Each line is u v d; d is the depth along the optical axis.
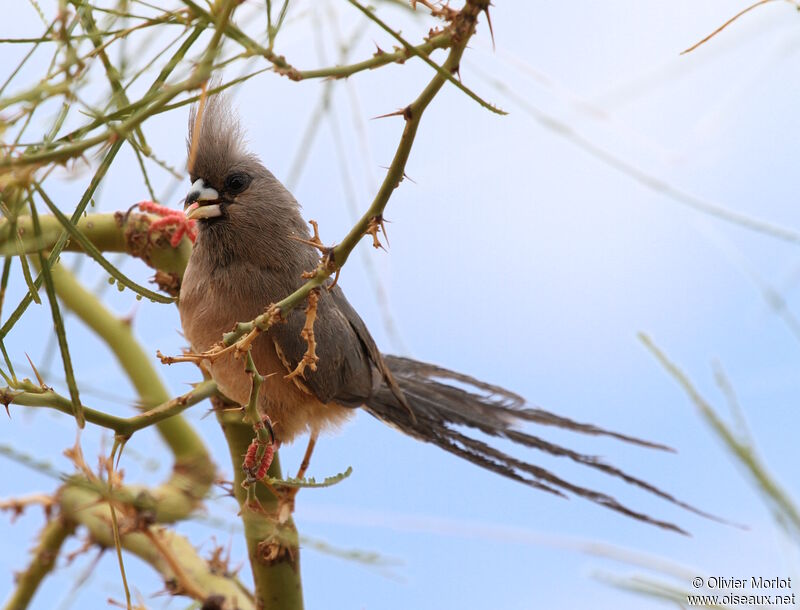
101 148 3.68
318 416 9.00
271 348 8.37
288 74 3.71
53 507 7.12
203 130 8.52
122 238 8.02
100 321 7.64
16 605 7.04
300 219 8.80
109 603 6.13
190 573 6.89
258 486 6.96
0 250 3.81
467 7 3.85
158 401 7.48
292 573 6.82
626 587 3.43
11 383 4.54
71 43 3.57
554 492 7.80
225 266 8.37
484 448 9.12
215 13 3.55
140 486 7.11
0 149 3.59
